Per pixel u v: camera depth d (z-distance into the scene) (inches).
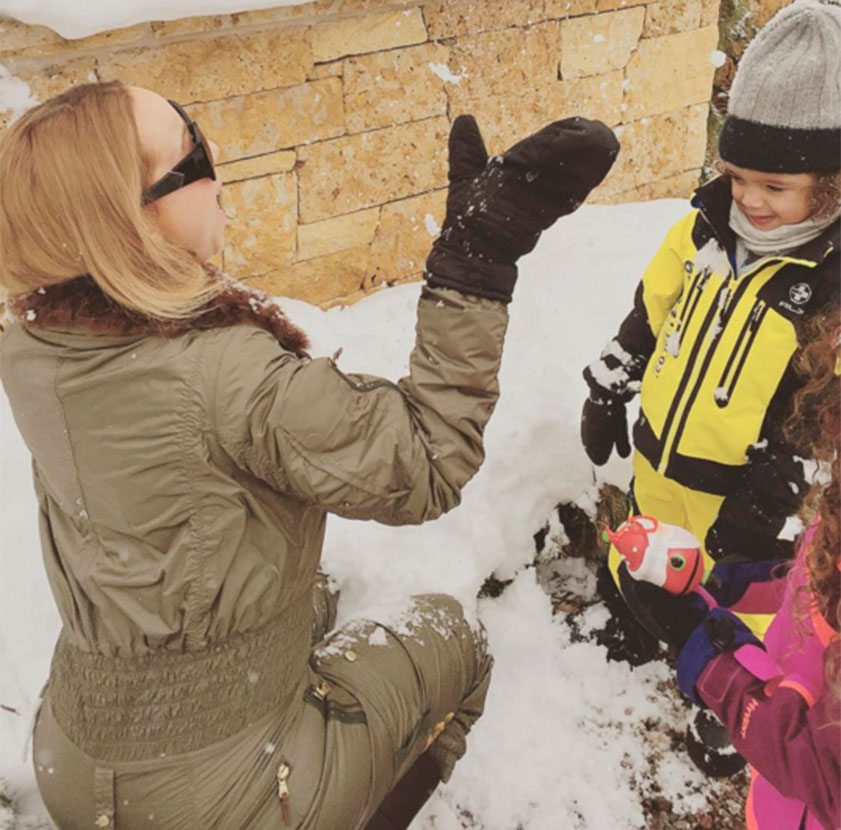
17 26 88.4
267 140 108.5
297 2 97.8
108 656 51.2
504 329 50.1
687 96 142.8
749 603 68.6
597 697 86.7
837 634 39.6
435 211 126.3
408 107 117.1
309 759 54.6
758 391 65.6
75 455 48.6
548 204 47.7
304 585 54.8
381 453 47.9
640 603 54.7
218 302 47.9
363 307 123.1
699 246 70.0
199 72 101.0
